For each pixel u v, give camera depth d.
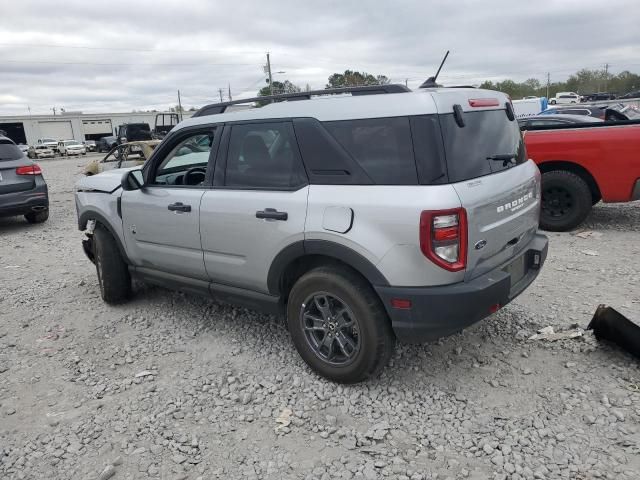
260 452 2.97
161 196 4.36
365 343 3.30
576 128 7.12
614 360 3.65
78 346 4.42
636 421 3.03
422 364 3.78
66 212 11.67
